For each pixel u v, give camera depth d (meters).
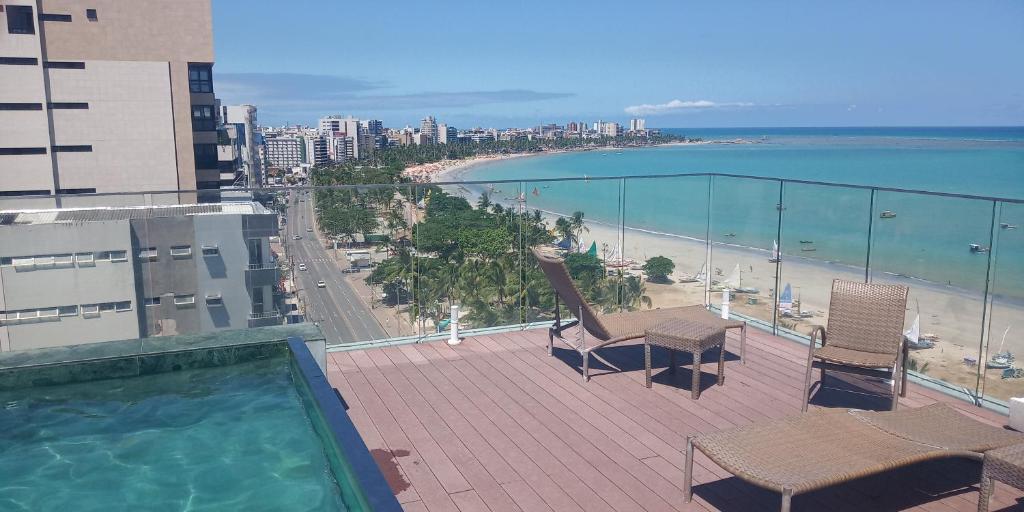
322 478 3.31
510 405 4.52
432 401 4.59
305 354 4.31
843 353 4.35
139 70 43.88
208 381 4.59
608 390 4.80
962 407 4.55
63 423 4.09
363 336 5.68
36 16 41.41
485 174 139.12
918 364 5.04
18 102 41.34
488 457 3.75
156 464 3.61
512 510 3.18
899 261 5.41
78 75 42.59
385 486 2.44
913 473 3.54
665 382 4.97
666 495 3.33
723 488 3.40
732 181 6.36
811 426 3.30
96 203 5.17
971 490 3.37
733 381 4.99
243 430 3.94
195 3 45.47
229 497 3.14
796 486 2.66
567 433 4.07
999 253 4.85
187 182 46.53
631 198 6.38
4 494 3.29
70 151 43.03
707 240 6.45
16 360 4.26
